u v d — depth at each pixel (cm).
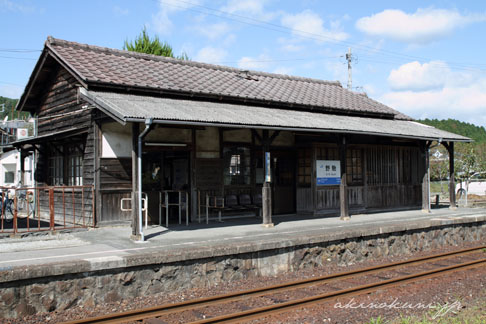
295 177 1439
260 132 1346
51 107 1373
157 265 723
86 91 1055
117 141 1128
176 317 599
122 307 658
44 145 1416
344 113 1544
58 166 1331
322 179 1397
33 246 856
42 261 700
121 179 1130
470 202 2086
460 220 1267
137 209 909
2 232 985
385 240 1070
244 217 1304
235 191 1291
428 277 821
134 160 906
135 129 905
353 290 713
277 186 1399
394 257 1061
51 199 1028
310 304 648
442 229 1227
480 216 1345
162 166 1253
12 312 599
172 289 735
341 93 1783
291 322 580
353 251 996
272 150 1379
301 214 1410
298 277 838
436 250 1166
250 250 821
